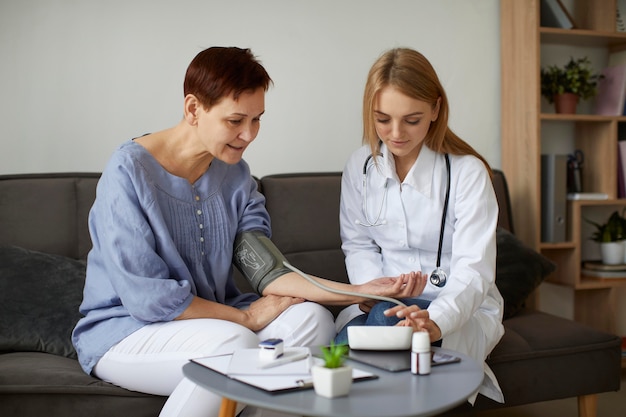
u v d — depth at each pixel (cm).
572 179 304
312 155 284
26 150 251
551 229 295
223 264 180
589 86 306
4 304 193
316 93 284
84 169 256
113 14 257
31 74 250
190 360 133
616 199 302
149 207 164
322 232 242
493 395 178
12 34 248
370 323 159
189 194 174
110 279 163
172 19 264
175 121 266
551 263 248
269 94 278
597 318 313
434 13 300
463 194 182
